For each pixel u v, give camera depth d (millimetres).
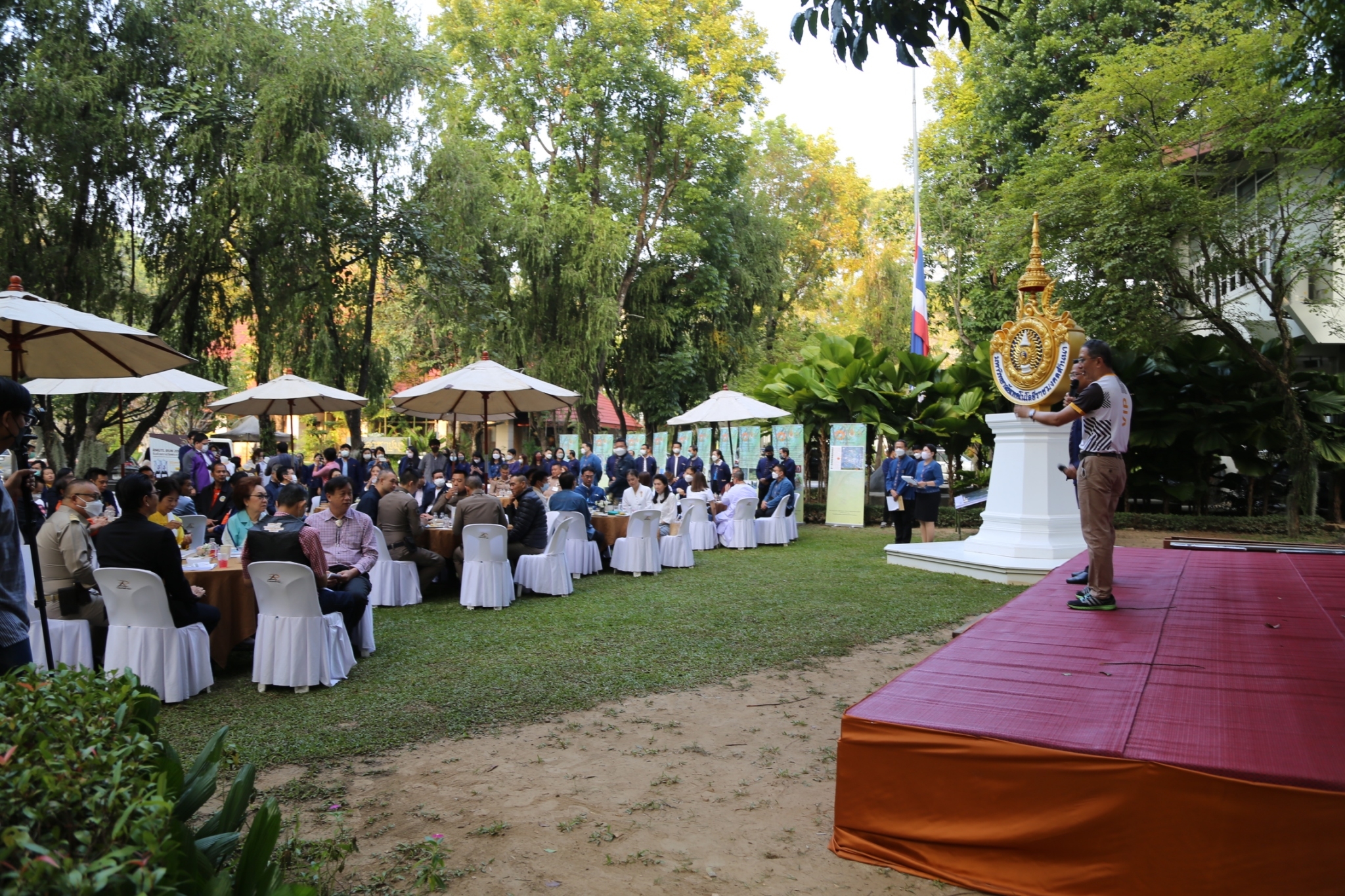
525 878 3262
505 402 14656
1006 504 11078
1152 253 15203
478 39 29953
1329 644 4566
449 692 5945
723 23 30891
